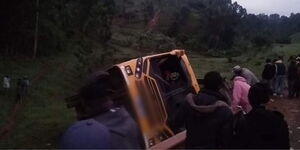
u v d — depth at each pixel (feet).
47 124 60.29
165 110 33.81
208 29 348.59
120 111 13.48
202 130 18.15
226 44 345.10
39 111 72.64
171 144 29.94
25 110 72.74
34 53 132.26
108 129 12.59
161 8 383.04
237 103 26.37
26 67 116.06
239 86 26.63
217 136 18.06
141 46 231.71
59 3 159.02
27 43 135.33
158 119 33.27
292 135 42.45
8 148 46.32
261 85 18.07
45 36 141.69
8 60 116.88
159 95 33.83
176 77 38.19
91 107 13.33
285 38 409.08
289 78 67.72
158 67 36.37
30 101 80.43
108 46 215.31
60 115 68.80
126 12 338.75
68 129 12.25
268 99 18.12
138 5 361.10
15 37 128.77
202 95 18.61
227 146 18.02
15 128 57.72
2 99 76.43
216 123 18.02
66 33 182.70
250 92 18.04
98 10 218.59
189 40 298.35
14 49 129.59
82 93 13.44
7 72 101.35
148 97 33.19
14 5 124.67
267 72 67.41
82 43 187.11
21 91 78.38
